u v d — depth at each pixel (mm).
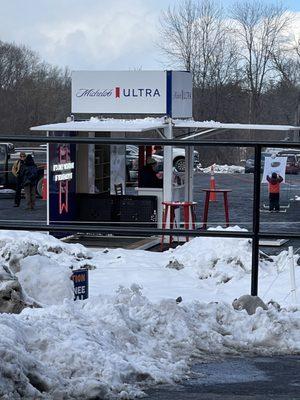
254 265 8328
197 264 13039
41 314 6543
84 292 8719
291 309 8500
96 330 6336
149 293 11039
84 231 8289
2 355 5293
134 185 27891
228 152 63750
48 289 8398
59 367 5645
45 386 5383
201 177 49844
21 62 92188
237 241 13516
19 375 5254
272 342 7180
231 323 7398
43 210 29672
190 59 77750
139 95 18766
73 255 14289
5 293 7617
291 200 31312
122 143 7984
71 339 5953
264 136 73625
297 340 7227
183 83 19562
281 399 5719
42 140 7980
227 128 18312
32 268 8523
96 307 6973
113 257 14617
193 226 18203
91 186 19172
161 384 5965
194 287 11742
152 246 18266
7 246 13477
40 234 15078
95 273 12742
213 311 7441
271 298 10703
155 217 18766
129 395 5559
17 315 6551
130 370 5840
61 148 18453
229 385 6059
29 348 5793
